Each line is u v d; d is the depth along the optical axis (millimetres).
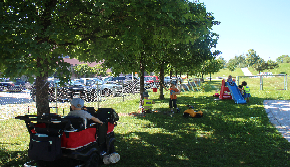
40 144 3766
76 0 5004
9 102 13352
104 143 4898
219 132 7461
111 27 5742
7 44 4219
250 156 5254
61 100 13891
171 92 10820
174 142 6387
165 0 5035
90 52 6141
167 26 5746
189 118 9609
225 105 13141
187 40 5789
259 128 7719
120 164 4883
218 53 12805
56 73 5379
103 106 13023
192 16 5871
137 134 7211
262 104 13195
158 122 8906
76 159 4098
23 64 4133
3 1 4648
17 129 8109
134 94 19594
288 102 13734
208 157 5305
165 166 4750
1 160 5059
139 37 5297
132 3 4918
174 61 14242
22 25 4215
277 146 5906
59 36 4863
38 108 5852
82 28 5938
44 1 5008
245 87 14219
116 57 6266
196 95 19203
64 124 3781
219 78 67875
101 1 4367
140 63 12125
